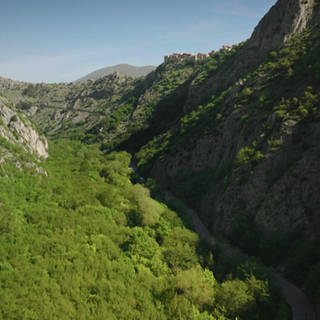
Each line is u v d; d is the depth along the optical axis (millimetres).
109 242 45000
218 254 50656
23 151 65125
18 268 35281
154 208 59500
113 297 34594
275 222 55469
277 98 73375
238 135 76188
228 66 121188
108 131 179500
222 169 74375
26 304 30688
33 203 50969
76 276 35969
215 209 66875
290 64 80812
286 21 101812
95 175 75812
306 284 43594
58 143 128750
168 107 150625
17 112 77875
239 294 38125
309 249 48031
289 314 39062
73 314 31109
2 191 49562
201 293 37844
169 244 50344
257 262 47906
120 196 64062
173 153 96688
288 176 57594
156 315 33750
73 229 45562
